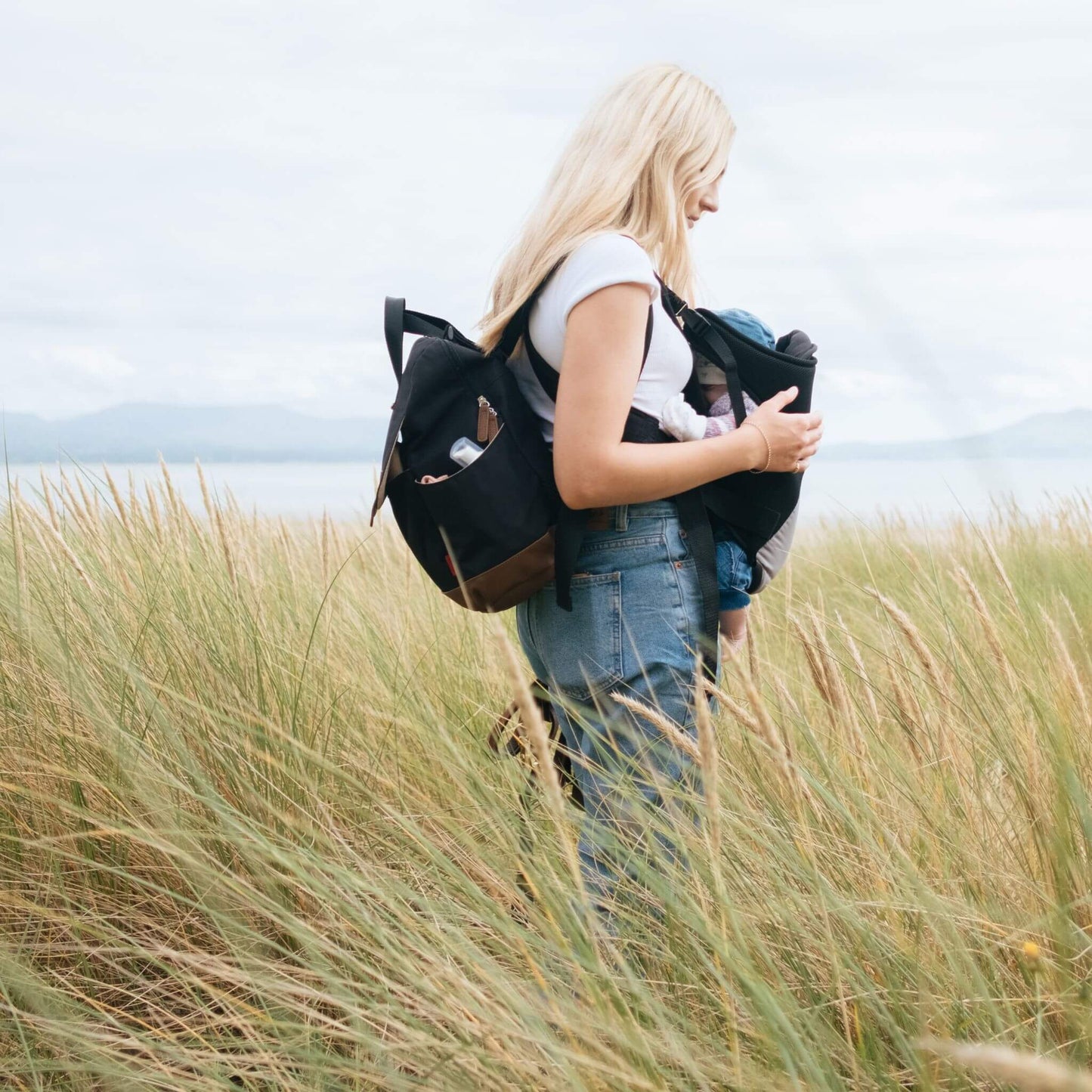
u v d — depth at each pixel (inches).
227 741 84.8
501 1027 51.3
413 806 80.5
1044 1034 55.9
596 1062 47.4
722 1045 54.2
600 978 53.2
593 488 67.3
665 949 62.4
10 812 82.0
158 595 102.5
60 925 74.4
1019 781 71.1
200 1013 67.7
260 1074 56.9
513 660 44.5
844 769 76.4
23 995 62.2
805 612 81.9
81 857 69.2
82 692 82.3
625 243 69.3
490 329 74.6
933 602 118.3
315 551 145.6
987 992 53.2
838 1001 55.7
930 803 72.2
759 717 60.4
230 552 104.1
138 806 79.9
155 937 74.9
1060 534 197.8
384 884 67.1
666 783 68.7
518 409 73.7
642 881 67.1
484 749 85.4
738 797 74.0
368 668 103.8
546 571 73.2
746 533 77.7
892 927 60.7
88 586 97.1
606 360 67.1
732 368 75.4
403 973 54.8
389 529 189.6
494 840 69.3
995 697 81.0
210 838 73.6
